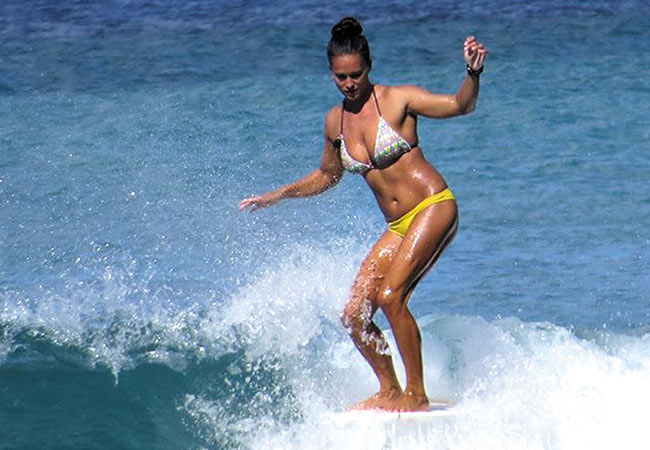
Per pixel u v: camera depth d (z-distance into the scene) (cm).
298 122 4219
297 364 2077
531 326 2209
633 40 5653
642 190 3409
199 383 2038
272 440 1848
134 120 4278
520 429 1775
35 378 2073
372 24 6141
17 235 2970
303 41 5706
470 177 3559
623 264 2800
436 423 1762
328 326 2198
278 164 3666
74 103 4578
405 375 1994
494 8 6556
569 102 4472
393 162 1769
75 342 2202
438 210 1755
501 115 4275
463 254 2884
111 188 3419
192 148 3878
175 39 5822
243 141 3966
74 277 2619
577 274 2730
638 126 4128
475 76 1698
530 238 3000
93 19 6419
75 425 1936
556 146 3894
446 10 6519
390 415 1777
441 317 2252
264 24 6150
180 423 1931
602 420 1802
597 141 3950
